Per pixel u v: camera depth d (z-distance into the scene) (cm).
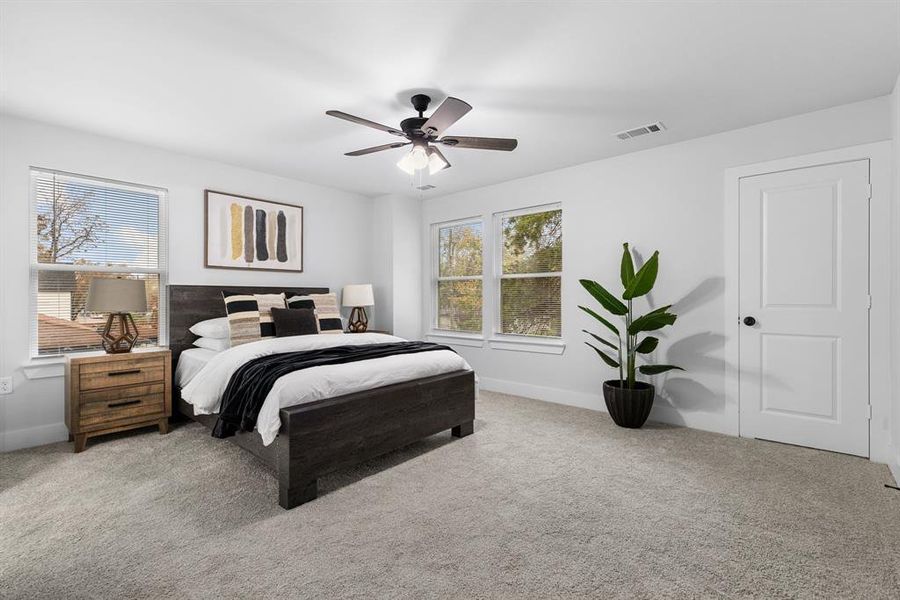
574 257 421
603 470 261
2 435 293
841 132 285
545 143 354
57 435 314
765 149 312
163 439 318
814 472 256
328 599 149
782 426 308
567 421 365
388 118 307
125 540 185
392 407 268
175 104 284
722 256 332
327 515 207
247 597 150
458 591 153
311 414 223
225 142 355
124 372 312
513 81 252
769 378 313
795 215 302
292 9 188
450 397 310
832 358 289
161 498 223
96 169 337
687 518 204
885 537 186
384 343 354
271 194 447
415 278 556
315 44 215
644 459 279
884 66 235
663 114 298
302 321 386
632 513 209
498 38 210
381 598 150
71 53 223
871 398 276
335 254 508
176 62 232
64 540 184
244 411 236
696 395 345
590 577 161
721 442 311
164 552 176
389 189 511
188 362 346
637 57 226
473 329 521
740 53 223
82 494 228
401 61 231
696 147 344
